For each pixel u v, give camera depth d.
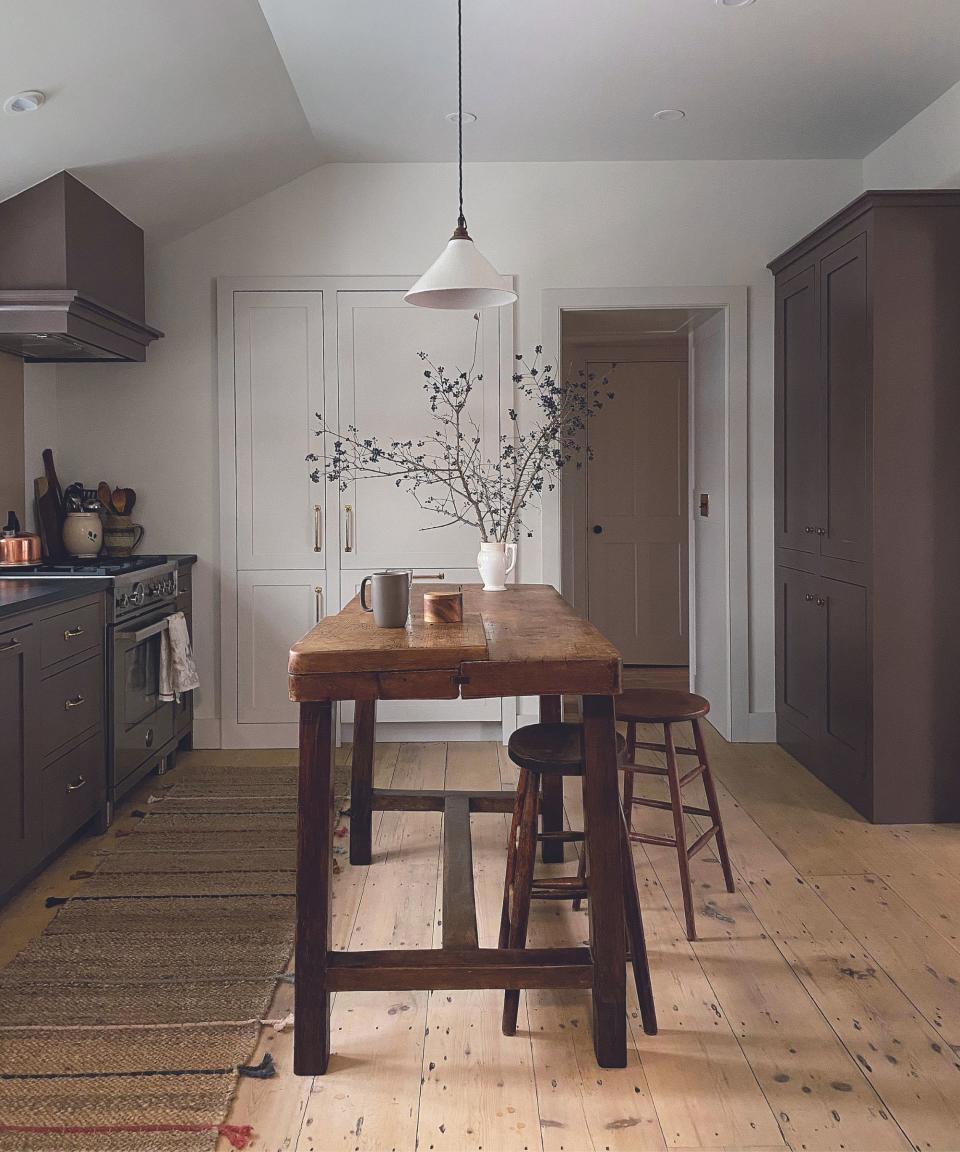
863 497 3.59
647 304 4.64
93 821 3.53
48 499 4.34
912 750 3.55
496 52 3.47
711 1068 2.04
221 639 4.67
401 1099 1.95
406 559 4.66
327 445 4.61
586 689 2.01
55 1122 1.85
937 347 3.48
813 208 4.63
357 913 2.79
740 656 4.75
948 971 2.44
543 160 4.59
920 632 3.53
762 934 2.65
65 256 3.56
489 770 4.31
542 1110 1.90
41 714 2.96
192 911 2.84
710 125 4.18
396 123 4.11
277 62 3.49
